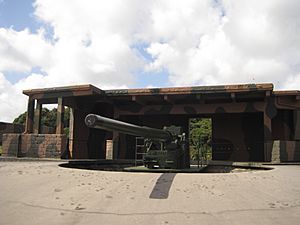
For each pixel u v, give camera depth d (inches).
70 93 671.1
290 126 759.1
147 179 265.0
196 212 180.9
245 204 196.4
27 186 242.8
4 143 666.8
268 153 644.1
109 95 705.6
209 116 857.5
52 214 179.6
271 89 606.2
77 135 794.2
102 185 242.2
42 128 1227.2
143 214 177.6
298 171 348.5
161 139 445.7
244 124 823.7
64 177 275.0
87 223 165.2
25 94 708.7
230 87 631.8
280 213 180.1
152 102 793.6
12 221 169.5
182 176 280.8
